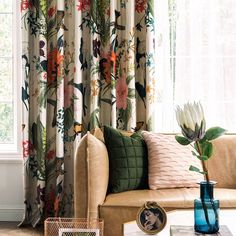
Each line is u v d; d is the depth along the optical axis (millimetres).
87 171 2668
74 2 3600
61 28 3549
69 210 3689
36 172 3639
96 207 2635
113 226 2596
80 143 2723
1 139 3928
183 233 1841
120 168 2924
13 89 3875
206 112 3693
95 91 3551
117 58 3617
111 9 3520
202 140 1875
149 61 3502
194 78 3684
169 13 3672
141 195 2715
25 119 3559
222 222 2074
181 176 2926
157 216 1910
